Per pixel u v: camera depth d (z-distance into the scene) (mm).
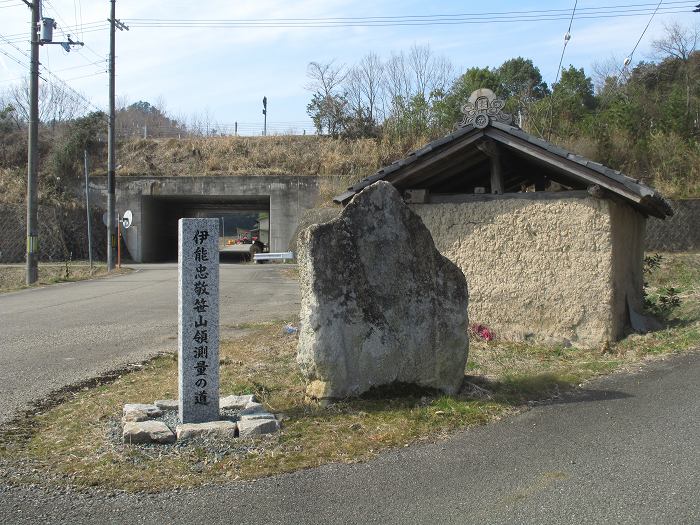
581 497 4129
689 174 27875
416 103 38531
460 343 6461
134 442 5168
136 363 8523
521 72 42656
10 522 3904
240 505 4109
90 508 4094
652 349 8852
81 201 36344
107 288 18984
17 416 6062
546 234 9516
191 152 38812
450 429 5523
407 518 3912
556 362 8320
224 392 6711
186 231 5500
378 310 6258
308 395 6230
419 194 10297
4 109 42219
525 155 9562
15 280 24797
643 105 35031
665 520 3775
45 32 20656
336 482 4453
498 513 3945
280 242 34188
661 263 19969
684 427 5488
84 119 37906
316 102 41312
